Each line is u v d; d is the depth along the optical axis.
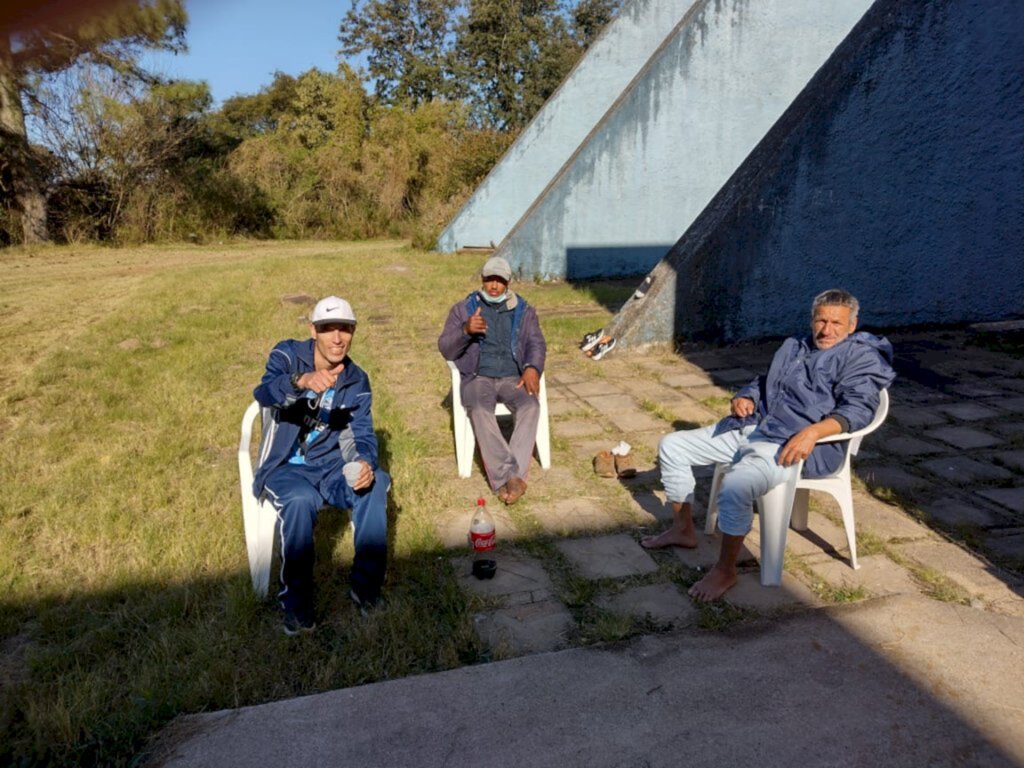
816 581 3.55
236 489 4.64
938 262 8.53
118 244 23.70
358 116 38.06
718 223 8.04
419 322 9.90
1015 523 4.11
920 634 3.09
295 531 3.13
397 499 4.46
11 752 2.53
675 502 3.85
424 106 34.91
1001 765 2.42
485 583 3.58
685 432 3.91
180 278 14.45
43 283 14.27
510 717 2.65
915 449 5.19
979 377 6.84
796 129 7.94
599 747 2.51
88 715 2.65
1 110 20.47
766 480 3.38
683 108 13.60
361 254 19.00
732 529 3.34
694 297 8.17
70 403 6.41
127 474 4.82
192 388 6.75
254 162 29.28
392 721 2.64
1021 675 2.84
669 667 2.91
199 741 2.56
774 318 8.43
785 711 2.67
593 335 8.37
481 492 4.66
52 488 4.62
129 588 3.49
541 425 5.00
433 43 48.47
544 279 14.12
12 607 3.37
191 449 5.30
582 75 16.44
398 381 7.15
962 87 8.07
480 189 17.69
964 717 2.63
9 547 3.85
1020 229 8.58
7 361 7.96
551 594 3.49
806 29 13.36
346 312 3.32
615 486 4.74
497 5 44.44
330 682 2.88
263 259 18.64
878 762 2.44
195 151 30.38
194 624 3.23
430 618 3.29
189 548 3.79
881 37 7.83
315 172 30.02
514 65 45.97
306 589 3.14
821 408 3.52
